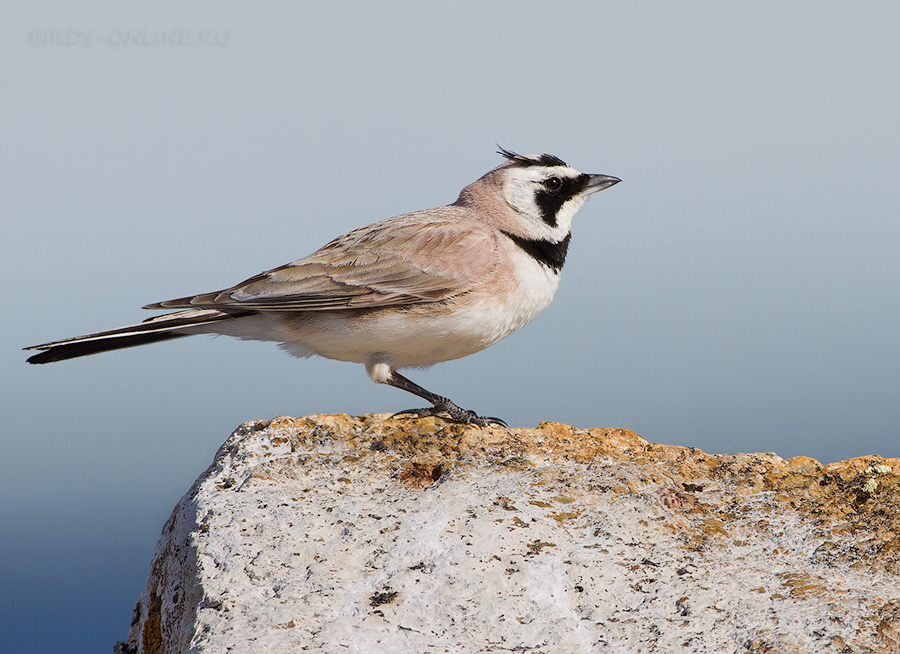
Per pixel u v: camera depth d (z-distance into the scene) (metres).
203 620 7.21
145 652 8.86
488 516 8.46
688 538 8.31
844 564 7.80
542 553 8.02
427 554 7.95
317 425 10.36
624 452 9.95
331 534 8.30
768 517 8.61
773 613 7.12
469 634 7.09
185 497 9.56
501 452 9.84
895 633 6.75
